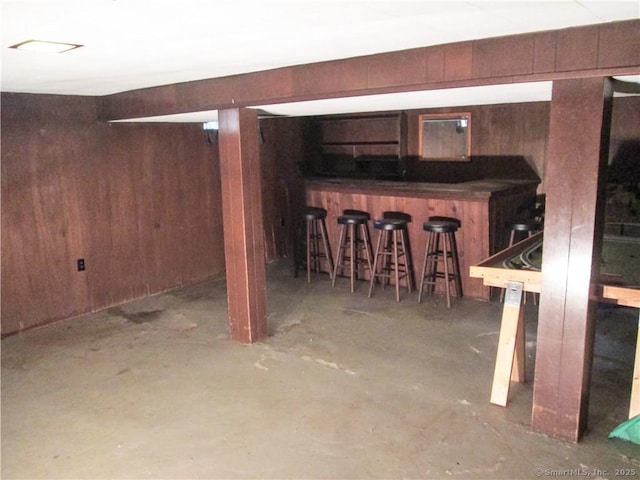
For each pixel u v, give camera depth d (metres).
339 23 2.01
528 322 4.27
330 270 5.73
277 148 6.44
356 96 2.95
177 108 3.90
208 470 2.51
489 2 1.76
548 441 2.66
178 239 5.47
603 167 2.40
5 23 1.84
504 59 2.40
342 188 5.54
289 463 2.55
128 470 2.54
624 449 2.57
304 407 3.06
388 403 3.08
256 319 4.01
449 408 3.00
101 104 4.59
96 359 3.79
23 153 4.20
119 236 4.94
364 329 4.22
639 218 4.54
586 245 2.43
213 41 2.27
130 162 4.94
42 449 2.72
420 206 5.07
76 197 4.57
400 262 5.31
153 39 2.18
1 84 3.57
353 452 2.62
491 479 2.39
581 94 2.32
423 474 2.44
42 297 4.43
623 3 1.79
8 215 4.15
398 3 1.74
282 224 6.65
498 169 5.66
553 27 2.21
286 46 2.46
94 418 3.00
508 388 3.00
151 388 3.34
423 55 2.62
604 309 4.48
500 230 4.93
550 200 2.49
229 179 3.80
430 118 6.02
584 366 2.56
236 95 3.49
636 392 2.64
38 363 3.74
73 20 1.82
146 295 5.23
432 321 4.36
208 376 3.48
